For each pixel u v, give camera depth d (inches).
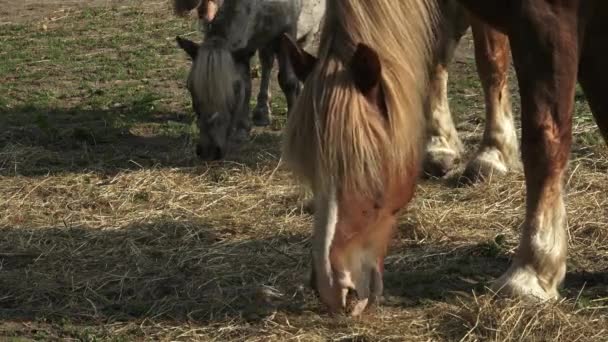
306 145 179.6
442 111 315.3
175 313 221.9
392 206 184.7
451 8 289.9
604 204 283.1
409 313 216.8
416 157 187.8
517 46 211.3
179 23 568.4
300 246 262.7
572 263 246.1
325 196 177.6
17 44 538.6
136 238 271.3
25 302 232.4
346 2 188.2
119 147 360.2
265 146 353.4
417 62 191.9
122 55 504.7
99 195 307.3
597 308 216.5
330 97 178.9
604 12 212.7
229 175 322.7
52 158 346.0
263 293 226.1
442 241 263.1
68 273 248.2
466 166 311.0
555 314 206.5
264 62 379.9
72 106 419.5
